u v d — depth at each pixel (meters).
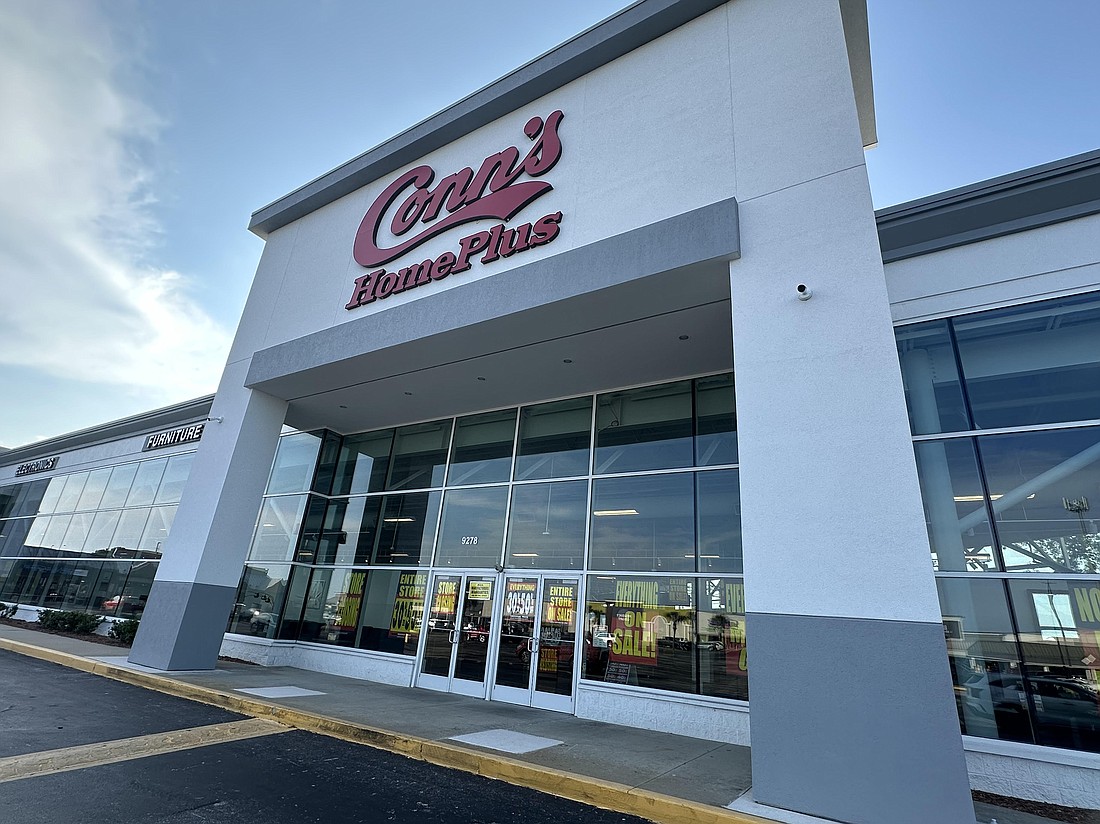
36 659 11.99
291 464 15.96
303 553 14.59
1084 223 7.59
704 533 9.67
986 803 6.14
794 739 5.59
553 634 10.49
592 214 9.04
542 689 10.23
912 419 8.00
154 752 6.13
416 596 12.62
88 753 5.91
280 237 14.52
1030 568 6.90
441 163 11.82
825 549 6.00
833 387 6.45
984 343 7.86
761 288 7.24
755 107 8.23
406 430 14.72
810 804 5.33
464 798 5.44
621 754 6.98
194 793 5.04
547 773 5.90
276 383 12.59
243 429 12.63
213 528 11.92
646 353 10.16
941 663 5.23
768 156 7.85
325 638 13.67
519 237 9.62
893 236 8.60
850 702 5.48
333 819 4.71
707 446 10.27
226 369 13.67
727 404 10.39
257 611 14.63
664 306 8.70
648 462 10.74
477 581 11.85
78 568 19.92
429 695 10.67
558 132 10.17
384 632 12.80
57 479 23.73
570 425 12.02
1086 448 6.96
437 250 10.84
